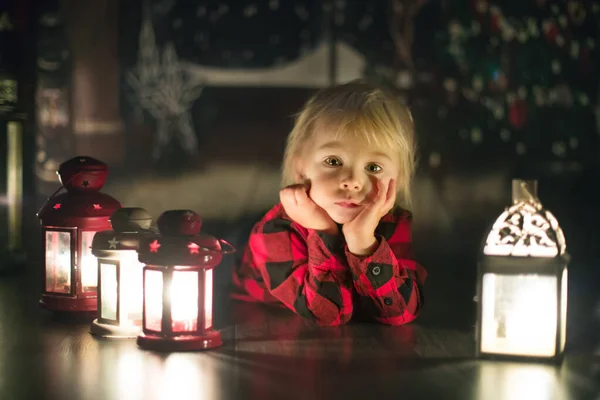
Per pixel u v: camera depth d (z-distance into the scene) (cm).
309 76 1540
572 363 219
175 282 226
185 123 1512
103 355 221
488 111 1049
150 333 230
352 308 262
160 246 224
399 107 266
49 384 192
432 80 1087
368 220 238
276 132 1556
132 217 244
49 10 1185
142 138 1483
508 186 1026
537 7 964
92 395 184
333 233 253
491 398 184
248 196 939
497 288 221
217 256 230
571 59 979
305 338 247
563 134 1059
